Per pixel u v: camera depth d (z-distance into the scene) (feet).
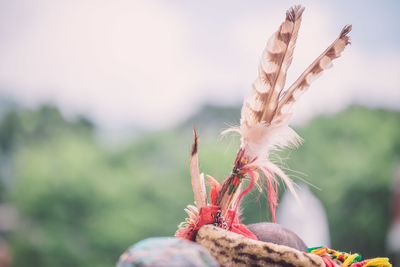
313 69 5.70
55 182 136.56
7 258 125.59
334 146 135.23
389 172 121.90
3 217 142.31
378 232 113.50
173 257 3.95
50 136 183.21
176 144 192.03
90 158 147.74
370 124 139.64
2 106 208.54
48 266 125.90
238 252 4.87
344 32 5.70
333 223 116.78
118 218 136.87
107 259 133.39
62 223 133.18
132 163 159.33
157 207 145.28
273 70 5.59
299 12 5.59
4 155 180.65
